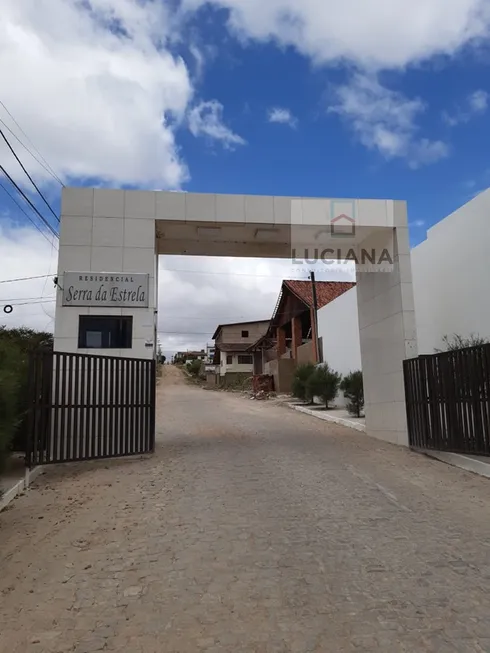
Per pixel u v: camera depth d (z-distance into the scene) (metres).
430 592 3.91
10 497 6.66
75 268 10.30
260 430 13.81
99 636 3.34
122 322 10.38
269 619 3.53
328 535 5.24
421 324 13.84
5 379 6.34
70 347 10.09
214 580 4.18
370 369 12.70
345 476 7.92
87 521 5.78
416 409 10.30
